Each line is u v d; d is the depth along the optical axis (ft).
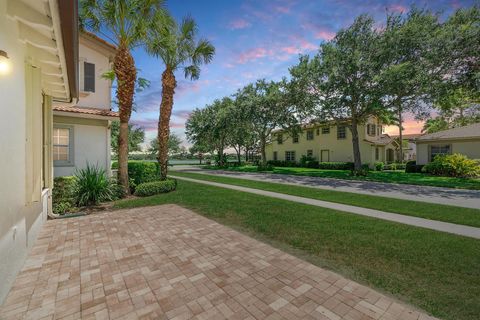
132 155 137.08
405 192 34.42
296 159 102.73
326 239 15.10
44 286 9.56
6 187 8.91
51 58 13.56
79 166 30.04
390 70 43.83
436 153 62.95
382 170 76.07
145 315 7.83
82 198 24.25
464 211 22.47
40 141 14.43
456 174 52.49
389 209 23.44
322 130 92.22
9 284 9.17
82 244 14.12
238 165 119.14
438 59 41.01
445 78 43.55
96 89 35.14
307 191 35.37
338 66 49.93
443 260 12.03
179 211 22.48
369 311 7.99
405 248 13.62
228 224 18.37
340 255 12.67
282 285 9.66
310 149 96.89
